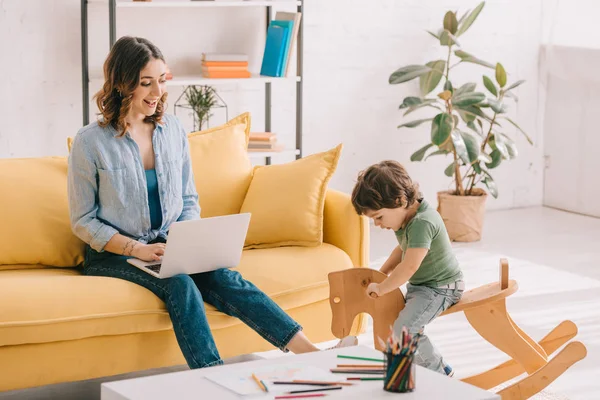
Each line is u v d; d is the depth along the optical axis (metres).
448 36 5.05
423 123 5.58
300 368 2.24
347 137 5.39
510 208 6.02
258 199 3.41
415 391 2.09
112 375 3.01
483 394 2.08
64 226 3.15
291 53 4.72
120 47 2.99
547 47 5.81
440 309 2.82
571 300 4.08
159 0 4.60
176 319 2.75
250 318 2.85
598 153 5.70
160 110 3.12
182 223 2.74
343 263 3.27
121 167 3.01
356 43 5.31
